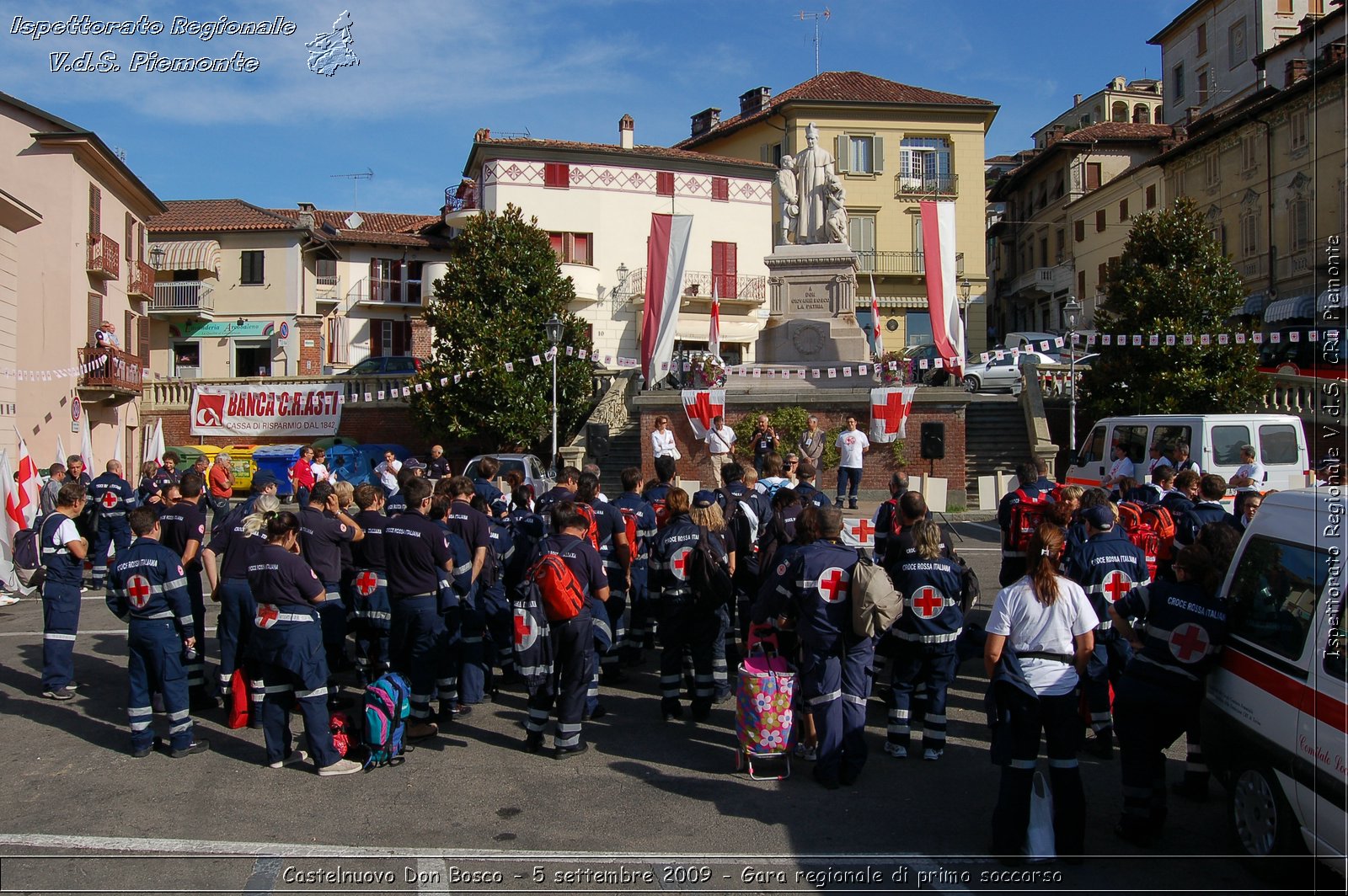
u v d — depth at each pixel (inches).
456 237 1229.1
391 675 291.9
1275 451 556.4
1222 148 1408.7
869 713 341.1
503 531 374.9
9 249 845.2
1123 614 237.3
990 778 273.9
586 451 1031.6
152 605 290.4
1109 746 291.9
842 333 981.8
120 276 1355.8
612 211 1664.6
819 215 1002.1
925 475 874.8
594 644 328.5
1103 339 928.9
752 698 273.1
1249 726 210.7
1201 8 1916.8
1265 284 1273.4
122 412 1341.0
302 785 270.5
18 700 356.8
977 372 1209.4
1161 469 438.0
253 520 324.5
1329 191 1129.4
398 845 229.8
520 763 288.2
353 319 1828.2
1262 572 216.7
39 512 608.7
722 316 1740.9
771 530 345.4
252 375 1726.1
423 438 1346.0
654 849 227.8
